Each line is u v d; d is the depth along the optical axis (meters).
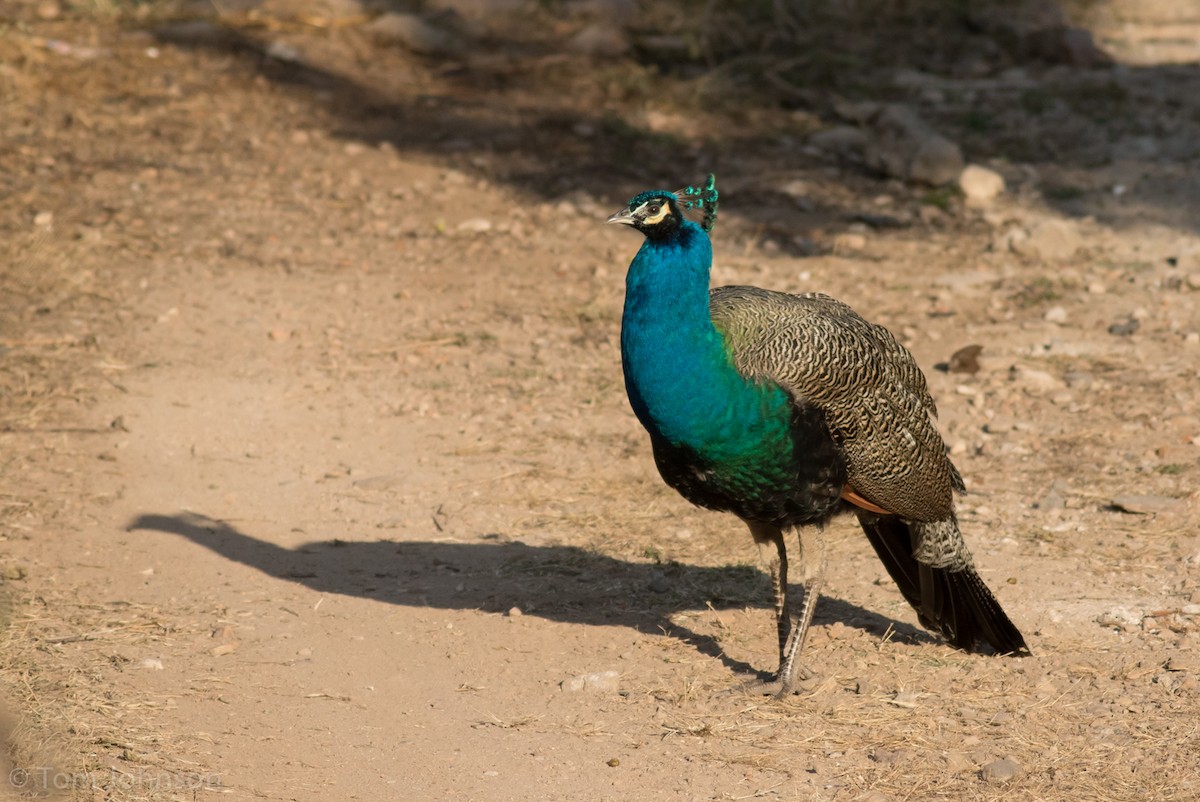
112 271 21.97
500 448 17.12
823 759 10.49
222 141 27.61
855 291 22.39
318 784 10.06
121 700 11.18
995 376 19.03
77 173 25.48
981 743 10.62
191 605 13.19
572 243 24.39
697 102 31.34
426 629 12.82
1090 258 24.03
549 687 11.73
